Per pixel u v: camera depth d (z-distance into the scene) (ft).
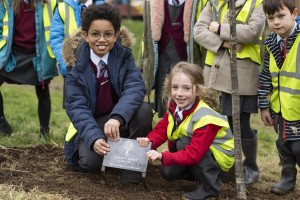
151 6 14.56
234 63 11.66
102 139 11.80
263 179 14.47
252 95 13.58
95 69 12.46
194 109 11.78
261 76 13.30
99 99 12.59
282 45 12.89
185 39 14.40
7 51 15.90
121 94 12.51
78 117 12.08
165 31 14.62
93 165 12.51
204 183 11.84
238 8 13.47
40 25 16.03
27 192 11.56
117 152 11.93
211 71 13.60
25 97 24.21
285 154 13.33
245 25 13.23
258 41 13.57
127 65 12.59
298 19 12.88
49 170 13.11
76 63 12.45
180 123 11.86
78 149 12.71
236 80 11.69
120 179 12.67
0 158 13.50
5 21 15.93
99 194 11.66
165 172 12.03
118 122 11.88
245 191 12.07
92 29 12.07
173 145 12.25
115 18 12.12
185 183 12.96
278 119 13.23
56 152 14.38
